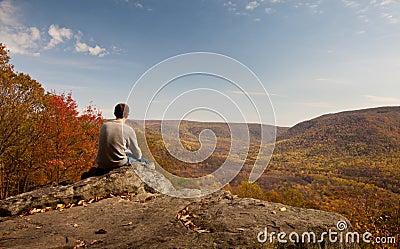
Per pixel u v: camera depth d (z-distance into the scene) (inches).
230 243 94.8
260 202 141.0
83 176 181.9
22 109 436.5
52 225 117.6
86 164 427.5
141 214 129.9
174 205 138.9
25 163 427.8
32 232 109.8
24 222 121.6
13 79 454.0
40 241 100.3
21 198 143.9
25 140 431.5
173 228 110.7
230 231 105.1
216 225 111.6
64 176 425.1
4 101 431.5
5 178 428.8
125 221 121.3
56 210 140.2
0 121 418.0
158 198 150.5
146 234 105.1
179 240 97.7
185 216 124.3
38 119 439.2
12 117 425.7
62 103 438.0
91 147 436.8
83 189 155.3
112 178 163.5
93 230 111.4
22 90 457.7
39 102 458.3
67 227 115.0
